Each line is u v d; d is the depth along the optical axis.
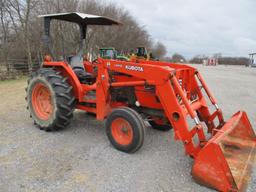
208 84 13.24
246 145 3.44
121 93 4.10
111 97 4.11
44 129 4.45
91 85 4.30
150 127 4.80
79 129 4.61
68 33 14.73
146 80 3.51
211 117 4.00
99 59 3.95
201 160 2.77
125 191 2.69
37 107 4.62
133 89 3.93
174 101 3.24
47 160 3.33
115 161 3.36
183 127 3.18
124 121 3.57
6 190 2.65
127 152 3.61
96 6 22.70
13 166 3.15
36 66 15.88
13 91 8.98
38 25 16.11
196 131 3.08
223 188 2.64
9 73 13.86
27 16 15.49
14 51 15.60
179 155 3.61
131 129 3.50
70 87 4.29
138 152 3.67
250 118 5.90
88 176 2.96
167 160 3.44
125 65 3.71
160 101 3.41
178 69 3.77
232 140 3.08
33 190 2.67
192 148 3.12
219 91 10.55
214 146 2.67
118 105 4.18
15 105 6.46
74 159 3.38
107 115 4.05
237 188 2.55
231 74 22.69
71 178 2.91
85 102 4.37
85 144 3.91
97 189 2.71
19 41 15.79
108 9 24.73
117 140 3.70
